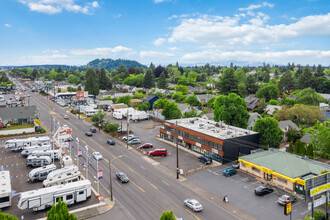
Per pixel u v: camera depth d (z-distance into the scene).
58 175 36.97
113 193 36.47
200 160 51.72
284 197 34.09
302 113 81.06
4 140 65.62
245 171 46.31
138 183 40.00
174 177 42.81
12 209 31.95
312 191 30.30
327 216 29.69
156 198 35.03
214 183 40.75
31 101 136.88
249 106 117.56
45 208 31.42
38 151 49.41
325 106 100.25
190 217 30.00
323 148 53.34
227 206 33.09
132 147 60.28
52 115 100.56
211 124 65.88
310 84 152.25
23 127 75.12
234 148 51.25
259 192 36.56
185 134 60.16
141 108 107.56
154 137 69.94
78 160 46.56
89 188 34.38
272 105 108.19
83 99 135.50
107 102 125.25
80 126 83.00
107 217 30.03
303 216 30.69
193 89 176.50
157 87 189.50
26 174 43.28
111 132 74.25
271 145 54.47
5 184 33.72
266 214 31.12
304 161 44.28
